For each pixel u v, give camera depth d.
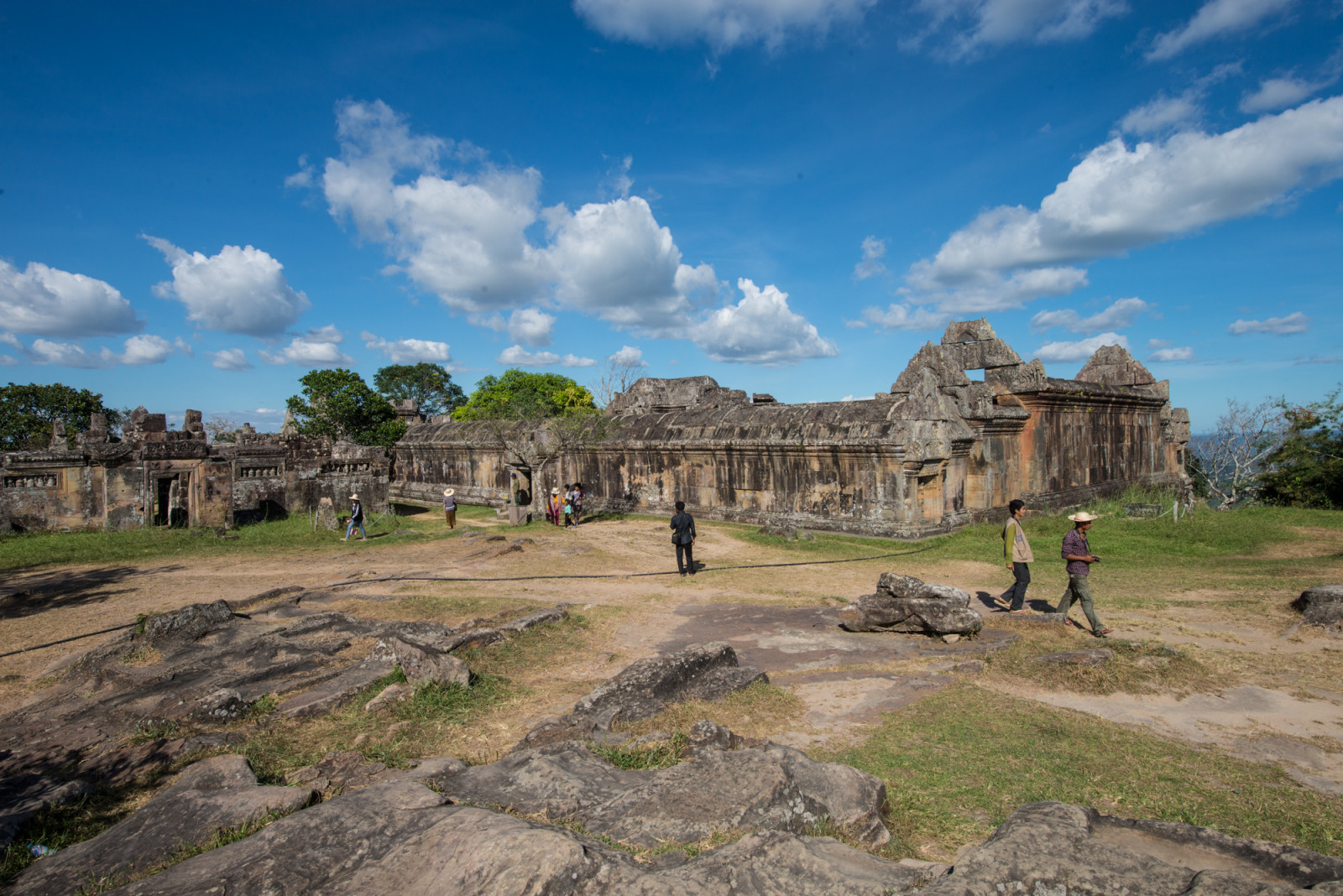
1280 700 6.79
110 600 12.32
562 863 3.05
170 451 20.62
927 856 3.99
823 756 5.55
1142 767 5.31
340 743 6.13
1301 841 4.19
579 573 14.27
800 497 19.94
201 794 4.57
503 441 24.14
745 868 3.15
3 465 19.95
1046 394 20.92
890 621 9.23
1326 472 24.03
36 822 4.61
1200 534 17.00
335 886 3.23
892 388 20.59
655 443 23.44
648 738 5.60
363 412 36.41
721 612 11.07
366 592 12.55
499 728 6.41
